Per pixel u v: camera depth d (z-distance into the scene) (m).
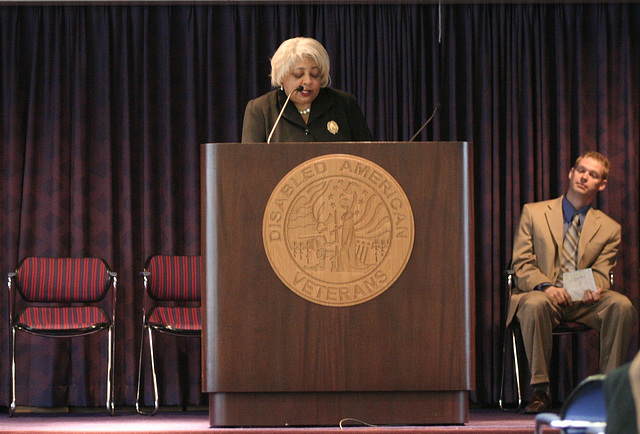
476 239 8.95
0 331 8.63
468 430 4.85
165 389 8.63
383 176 4.86
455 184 4.89
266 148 4.88
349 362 4.85
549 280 7.59
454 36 9.09
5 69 8.87
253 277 4.87
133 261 8.78
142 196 8.91
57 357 8.55
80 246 8.68
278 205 4.87
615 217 8.98
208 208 4.90
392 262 4.86
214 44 9.03
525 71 9.07
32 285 8.12
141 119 8.96
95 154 8.87
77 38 8.93
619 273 8.88
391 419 4.91
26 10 8.96
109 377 7.92
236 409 4.92
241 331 4.87
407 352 4.87
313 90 5.80
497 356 8.71
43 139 8.82
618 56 9.13
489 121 8.99
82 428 5.75
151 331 7.93
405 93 9.02
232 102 8.98
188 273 8.33
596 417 2.53
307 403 4.90
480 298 8.84
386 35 9.08
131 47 8.99
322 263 4.86
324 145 4.88
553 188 9.10
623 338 7.25
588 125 9.08
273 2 9.05
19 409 8.57
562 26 9.13
